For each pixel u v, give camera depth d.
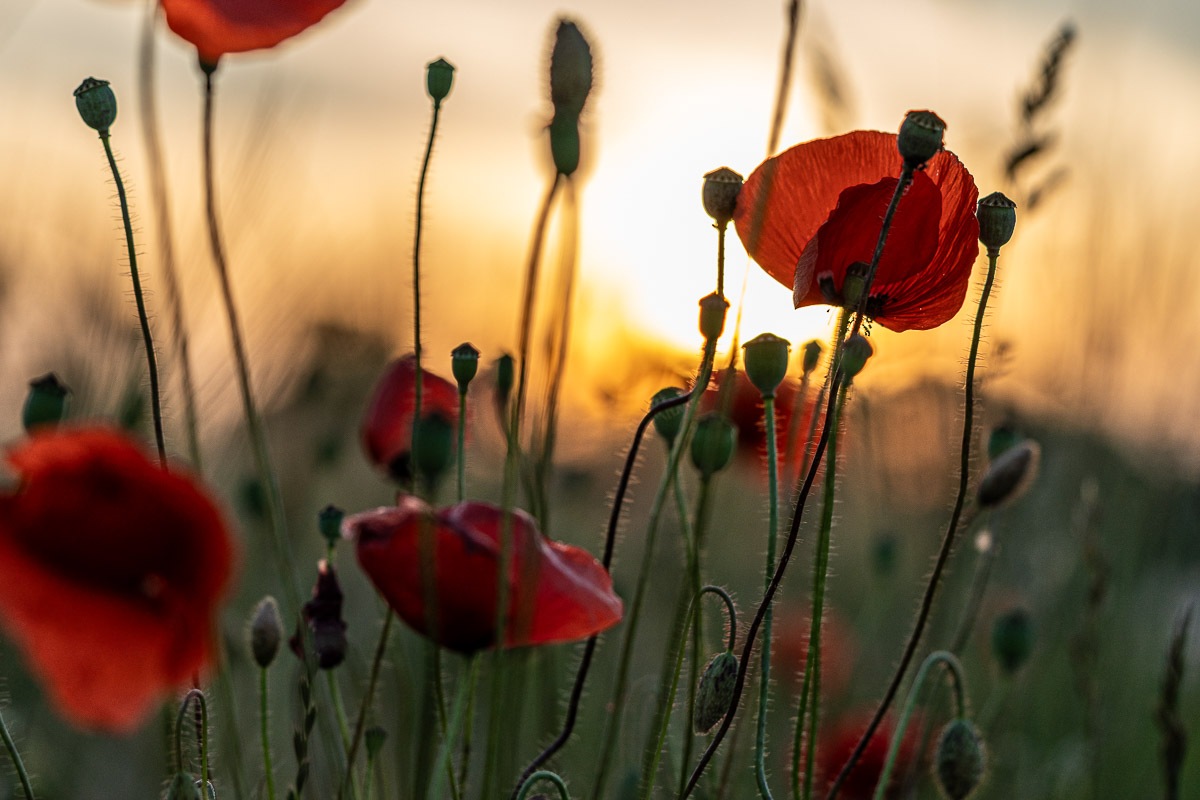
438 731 1.00
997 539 1.09
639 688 1.14
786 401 1.07
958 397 0.95
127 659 0.78
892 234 0.90
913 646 0.94
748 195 0.92
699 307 0.92
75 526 0.78
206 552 0.78
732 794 1.04
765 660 0.91
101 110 0.91
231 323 0.96
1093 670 1.16
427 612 0.90
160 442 0.92
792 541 0.90
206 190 0.94
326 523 0.95
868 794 1.16
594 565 0.92
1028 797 1.32
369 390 1.50
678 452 0.93
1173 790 1.02
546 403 0.97
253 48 0.91
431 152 0.94
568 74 0.92
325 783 1.10
